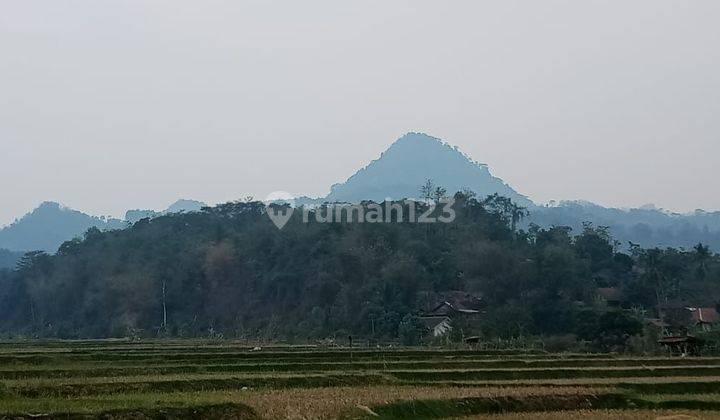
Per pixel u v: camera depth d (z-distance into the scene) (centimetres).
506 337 12356
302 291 16250
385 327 13625
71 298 19400
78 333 17575
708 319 13425
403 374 6656
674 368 7375
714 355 9769
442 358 8669
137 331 16362
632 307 14400
